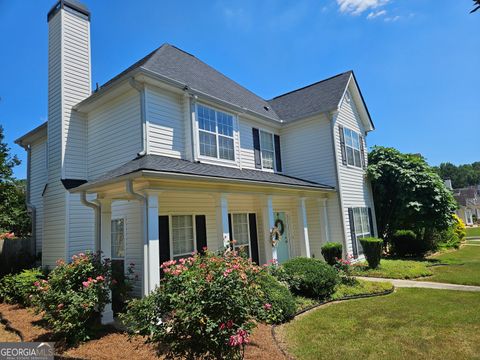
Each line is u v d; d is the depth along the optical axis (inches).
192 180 254.4
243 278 156.4
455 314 241.1
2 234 631.8
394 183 595.5
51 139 407.2
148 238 225.1
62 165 377.4
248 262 194.5
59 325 208.7
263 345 192.7
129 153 341.4
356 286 343.9
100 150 380.5
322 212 481.4
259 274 205.2
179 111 364.5
